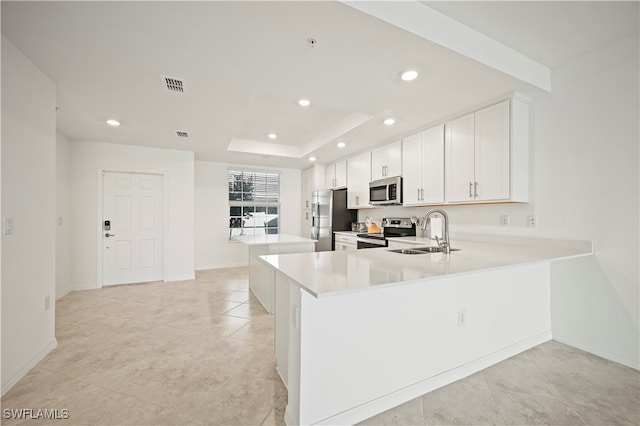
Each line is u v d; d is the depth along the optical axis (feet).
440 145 10.25
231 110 9.65
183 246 15.51
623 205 6.77
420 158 11.19
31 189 6.56
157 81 7.56
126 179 14.46
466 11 5.74
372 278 4.57
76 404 5.41
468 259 6.34
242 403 5.49
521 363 6.95
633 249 6.64
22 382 6.06
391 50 5.93
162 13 4.83
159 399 5.57
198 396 5.67
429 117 9.95
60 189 12.23
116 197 14.26
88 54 6.19
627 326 6.77
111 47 5.88
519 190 8.18
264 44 5.73
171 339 8.22
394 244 11.98
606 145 7.01
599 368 6.70
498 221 9.45
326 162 19.04
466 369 6.42
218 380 6.22
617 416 5.15
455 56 6.16
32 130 6.59
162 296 12.46
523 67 7.29
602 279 7.16
